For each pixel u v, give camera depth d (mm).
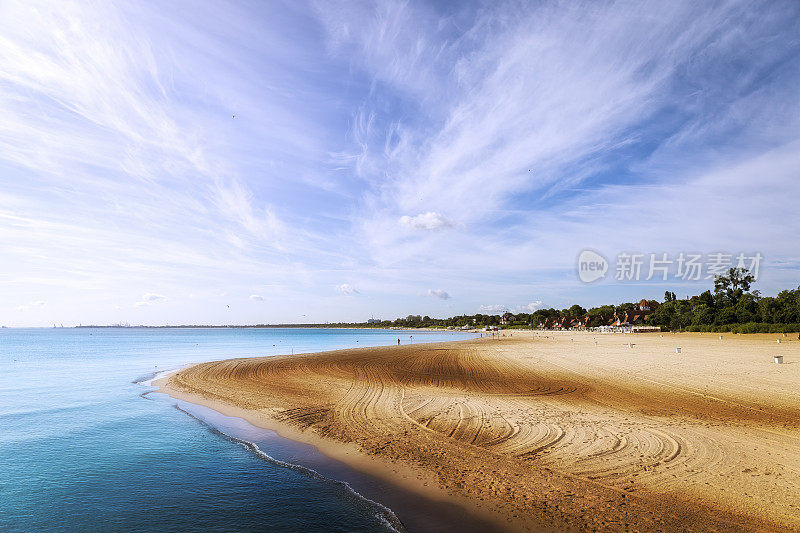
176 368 35969
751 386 19547
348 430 14227
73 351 60812
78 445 13281
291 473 10688
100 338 123812
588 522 7535
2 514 8586
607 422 14109
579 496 8602
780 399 16844
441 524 7738
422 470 10383
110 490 9781
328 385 24031
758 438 11961
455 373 28469
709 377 22344
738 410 15312
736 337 60438
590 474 9719
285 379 26719
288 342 95000
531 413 15711
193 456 12102
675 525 7348
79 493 9617
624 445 11609
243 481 10211
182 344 84000
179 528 7965
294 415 16750
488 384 23344
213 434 14422
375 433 13703
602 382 22250
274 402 19438
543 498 8562
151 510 8727
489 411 16234
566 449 11469
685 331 84188
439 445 12242
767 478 9188
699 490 8688
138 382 27047
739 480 9117
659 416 14789
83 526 8086
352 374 28688
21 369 35500
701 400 17109
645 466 10062
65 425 15852
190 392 22734
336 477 10289
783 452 10781
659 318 102938
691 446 11375
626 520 7570
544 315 186750
